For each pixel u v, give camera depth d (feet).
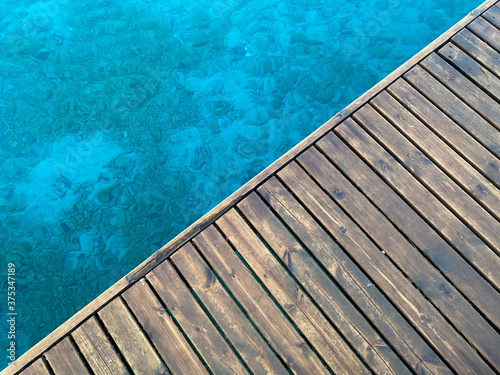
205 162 11.21
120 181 11.12
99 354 7.16
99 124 11.68
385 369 6.86
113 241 10.58
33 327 9.82
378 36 12.30
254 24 12.72
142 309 7.39
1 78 12.26
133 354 7.14
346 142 8.32
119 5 13.16
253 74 12.09
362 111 8.52
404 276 7.38
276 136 11.37
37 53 12.57
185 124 11.60
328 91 11.78
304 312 7.24
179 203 10.84
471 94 8.57
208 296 7.41
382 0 12.79
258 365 7.00
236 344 7.13
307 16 12.74
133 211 10.82
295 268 7.50
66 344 7.22
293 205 7.89
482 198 7.78
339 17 12.67
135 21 12.92
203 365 7.06
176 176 11.11
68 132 11.63
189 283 7.50
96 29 12.83
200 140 11.43
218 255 7.65
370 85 11.78
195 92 11.95
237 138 11.41
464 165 8.03
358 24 12.51
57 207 10.93
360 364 6.91
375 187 7.95
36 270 10.36
